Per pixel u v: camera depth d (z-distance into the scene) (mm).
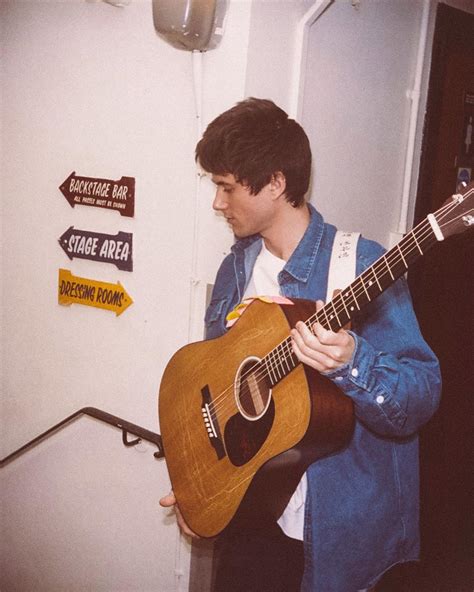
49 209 2430
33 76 2402
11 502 2713
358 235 1454
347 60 2162
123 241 2209
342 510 1383
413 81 2506
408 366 1279
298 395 1295
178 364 1646
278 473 1358
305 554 1414
